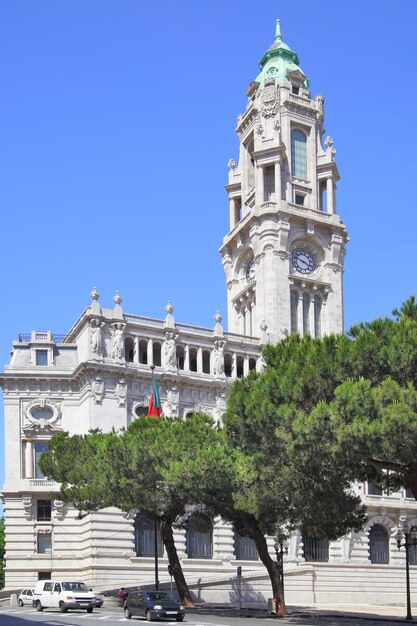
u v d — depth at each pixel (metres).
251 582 106.56
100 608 85.19
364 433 48.12
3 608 83.06
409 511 128.25
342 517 62.34
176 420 80.00
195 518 84.62
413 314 55.59
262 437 54.66
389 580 122.88
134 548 109.31
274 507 61.91
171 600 65.50
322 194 145.38
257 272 135.00
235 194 149.50
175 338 119.44
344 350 52.34
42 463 82.38
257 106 144.38
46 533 110.12
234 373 123.31
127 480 72.25
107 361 113.38
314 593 116.38
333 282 138.12
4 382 114.38
